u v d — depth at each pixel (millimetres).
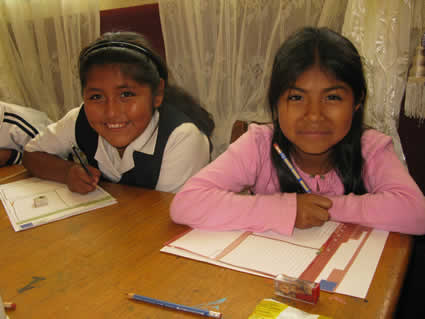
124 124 921
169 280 568
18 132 1390
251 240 685
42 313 508
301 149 812
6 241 730
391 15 1107
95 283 572
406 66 1135
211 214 741
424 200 717
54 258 655
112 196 944
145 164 1067
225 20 1475
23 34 1962
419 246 1077
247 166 903
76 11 1776
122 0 1735
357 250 632
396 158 859
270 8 1415
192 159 1070
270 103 868
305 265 591
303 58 723
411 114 1127
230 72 1522
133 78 889
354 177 875
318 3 1324
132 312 501
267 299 506
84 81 913
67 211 859
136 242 699
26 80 2059
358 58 773
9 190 1020
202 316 485
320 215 707
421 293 1094
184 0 1528
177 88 1329
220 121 1571
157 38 1628
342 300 501
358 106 809
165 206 869
